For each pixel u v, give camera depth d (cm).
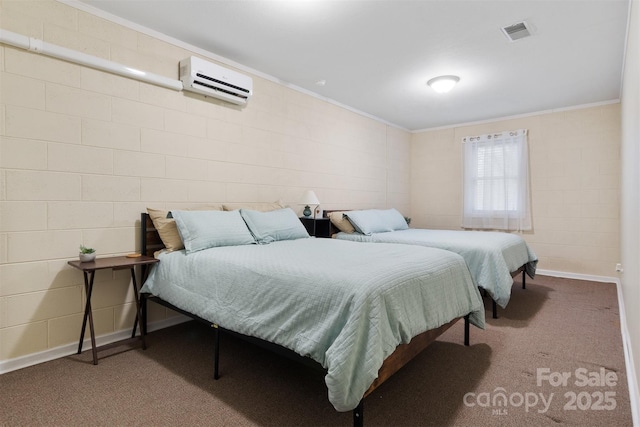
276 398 174
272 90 361
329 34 272
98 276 242
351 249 242
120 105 249
